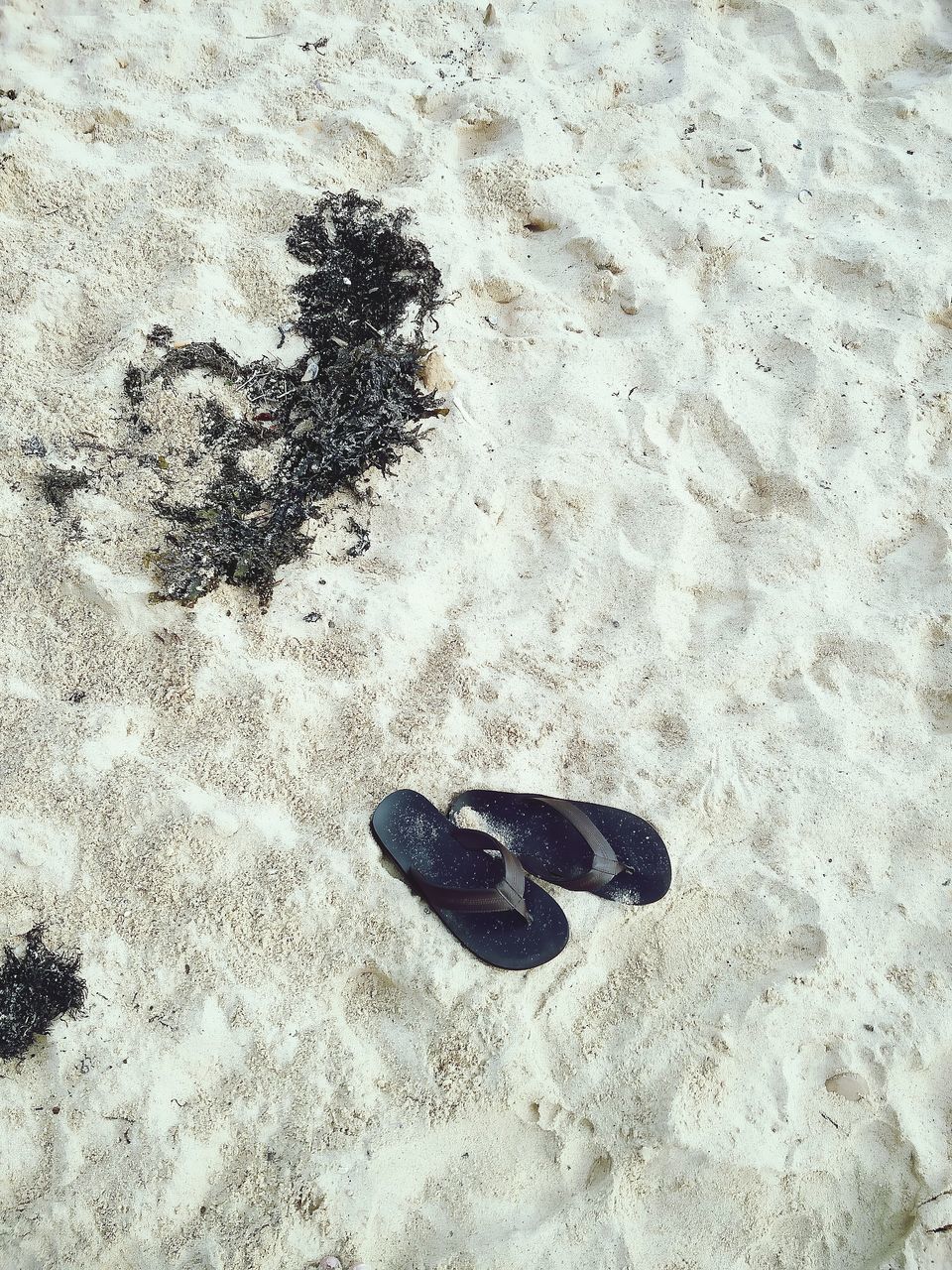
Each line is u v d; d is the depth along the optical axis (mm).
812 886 1300
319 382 1522
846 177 1774
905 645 1445
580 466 1516
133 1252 1124
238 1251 1124
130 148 1628
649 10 1883
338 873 1254
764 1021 1229
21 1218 1119
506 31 1813
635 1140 1183
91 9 1722
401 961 1228
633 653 1422
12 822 1237
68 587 1366
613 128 1759
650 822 1324
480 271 1629
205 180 1606
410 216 1633
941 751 1399
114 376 1470
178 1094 1170
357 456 1485
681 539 1489
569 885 1271
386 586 1425
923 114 1829
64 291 1509
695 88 1797
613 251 1639
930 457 1574
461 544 1466
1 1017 1178
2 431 1423
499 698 1373
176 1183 1140
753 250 1674
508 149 1715
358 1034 1216
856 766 1375
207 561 1396
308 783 1306
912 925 1304
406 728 1345
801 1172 1189
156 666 1342
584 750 1365
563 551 1477
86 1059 1172
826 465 1545
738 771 1359
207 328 1515
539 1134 1193
